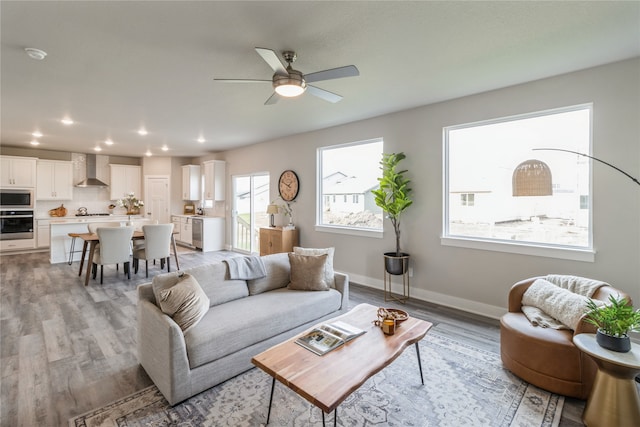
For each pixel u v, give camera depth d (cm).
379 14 200
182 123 483
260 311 249
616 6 192
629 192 266
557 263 302
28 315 339
